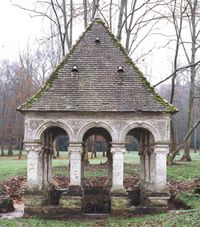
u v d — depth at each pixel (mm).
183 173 31266
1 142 70438
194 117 75938
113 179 19828
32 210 19609
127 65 21141
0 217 19344
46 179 21938
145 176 22062
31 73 61000
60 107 19781
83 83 20578
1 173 33656
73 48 21562
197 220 15398
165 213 18531
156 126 19891
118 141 19859
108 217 19094
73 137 19875
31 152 19875
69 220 18562
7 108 68000
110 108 19766
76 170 19844
